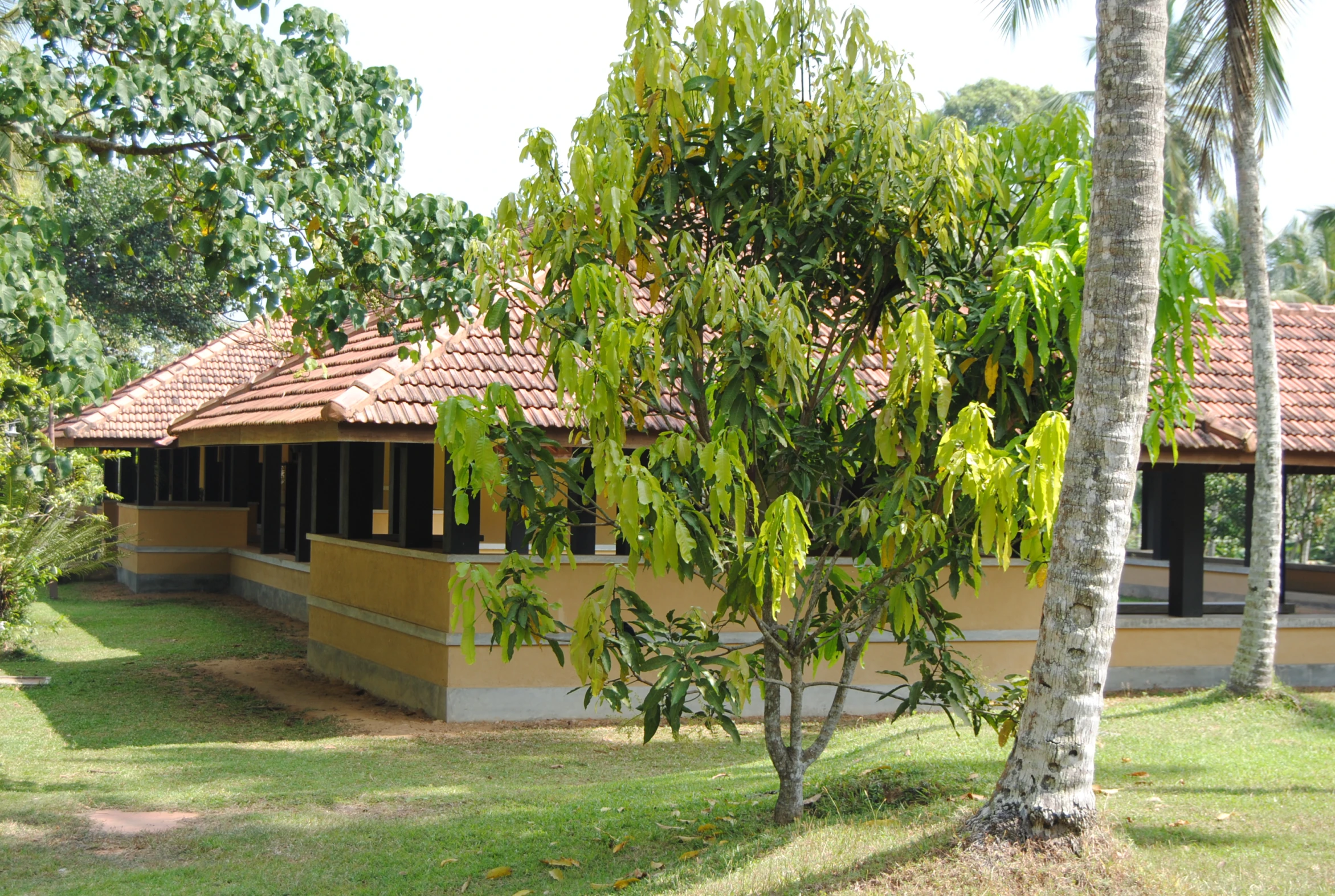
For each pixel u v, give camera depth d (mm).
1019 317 5598
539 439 5781
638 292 9664
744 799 7547
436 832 7059
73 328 6852
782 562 5242
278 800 7965
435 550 11430
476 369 10750
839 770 8227
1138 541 27016
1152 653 12438
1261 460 10930
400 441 9953
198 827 7301
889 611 5977
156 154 8266
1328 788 7094
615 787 8305
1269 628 10852
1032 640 11961
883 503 5875
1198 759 8156
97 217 28578
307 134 8477
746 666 5699
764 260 6129
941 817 6109
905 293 6191
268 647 15703
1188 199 20922
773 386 5609
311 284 8820
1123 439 5074
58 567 14953
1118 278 5078
